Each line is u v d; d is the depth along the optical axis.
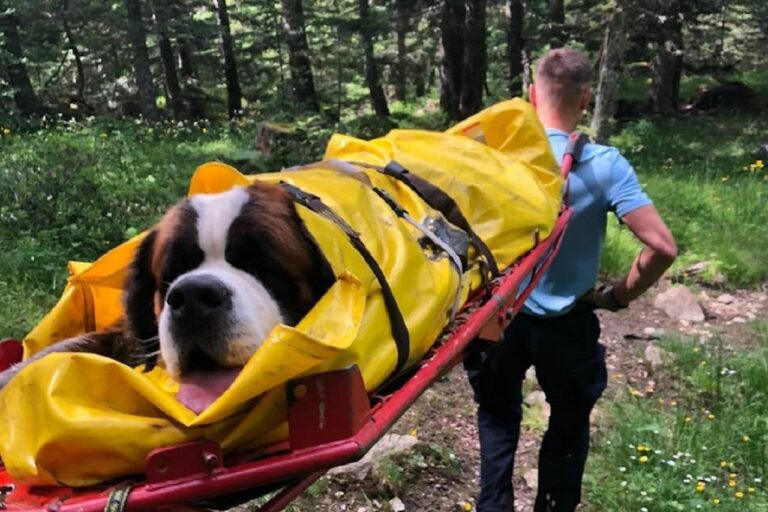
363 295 1.83
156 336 2.23
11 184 8.68
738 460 4.71
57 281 6.59
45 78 25.22
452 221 2.85
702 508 4.16
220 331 1.85
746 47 34.53
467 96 20.12
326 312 1.78
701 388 5.69
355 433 1.67
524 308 3.67
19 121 16.39
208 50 27.31
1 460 1.94
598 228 3.73
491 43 26.33
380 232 2.39
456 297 2.53
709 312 7.56
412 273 2.29
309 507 4.20
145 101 20.83
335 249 2.06
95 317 2.54
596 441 4.93
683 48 25.36
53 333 2.49
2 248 7.04
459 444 5.05
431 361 2.20
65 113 20.53
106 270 2.45
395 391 2.09
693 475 4.47
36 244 7.05
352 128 14.83
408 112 27.12
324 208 2.23
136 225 8.12
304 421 1.66
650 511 4.23
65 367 1.60
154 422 1.59
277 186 2.20
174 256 2.09
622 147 18.97
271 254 2.03
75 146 12.95
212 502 1.83
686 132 21.67
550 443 3.86
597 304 3.83
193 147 14.95
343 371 1.66
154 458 1.54
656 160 16.67
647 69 27.03
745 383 5.70
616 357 6.40
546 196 3.33
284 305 2.05
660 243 3.59
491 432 3.88
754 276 8.27
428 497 4.43
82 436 1.53
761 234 9.26
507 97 20.58
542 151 3.59
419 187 2.92
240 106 26.58
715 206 10.23
